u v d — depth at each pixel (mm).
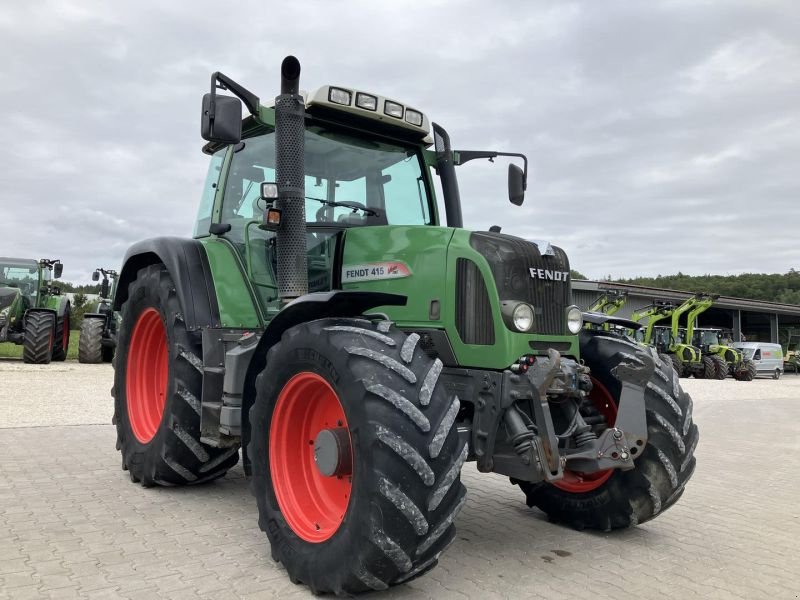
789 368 33438
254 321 4023
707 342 24281
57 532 3420
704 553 3508
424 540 2523
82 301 32375
